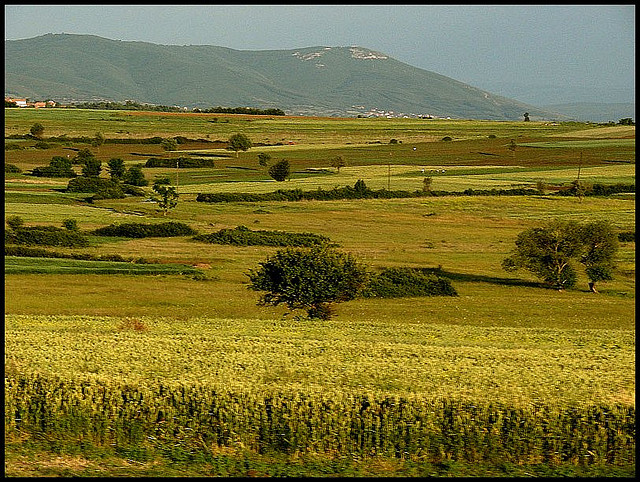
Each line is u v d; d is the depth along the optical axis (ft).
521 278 540.93
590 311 418.10
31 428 166.61
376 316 388.16
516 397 171.53
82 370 188.55
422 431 160.04
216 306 399.03
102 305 391.04
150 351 214.48
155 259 547.08
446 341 260.01
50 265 494.18
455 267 571.69
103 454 156.87
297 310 390.83
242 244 637.71
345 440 159.53
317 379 186.60
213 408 166.91
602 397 173.37
